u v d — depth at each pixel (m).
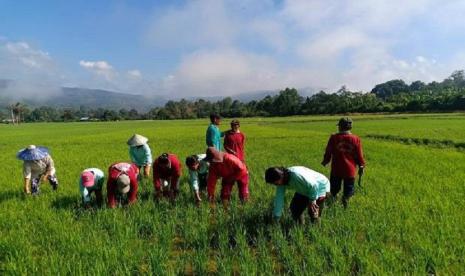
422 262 5.71
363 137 32.81
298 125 56.69
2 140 38.53
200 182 10.05
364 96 128.00
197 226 7.47
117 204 8.84
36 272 5.74
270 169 6.91
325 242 6.35
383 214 7.82
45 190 10.74
